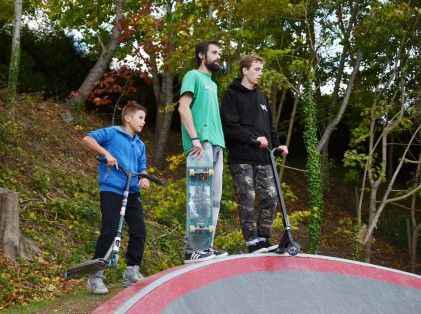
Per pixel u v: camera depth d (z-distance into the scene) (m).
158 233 11.60
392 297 5.53
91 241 9.59
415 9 14.26
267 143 5.43
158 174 17.08
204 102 5.37
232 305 4.41
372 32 15.14
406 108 16.80
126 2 18.67
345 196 24.11
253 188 5.50
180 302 4.02
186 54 11.37
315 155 13.41
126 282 5.17
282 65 16.86
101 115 20.05
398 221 23.09
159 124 19.25
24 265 7.56
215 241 9.09
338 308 5.00
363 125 15.73
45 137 14.44
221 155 5.42
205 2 11.87
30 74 19.19
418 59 16.02
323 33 16.36
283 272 5.11
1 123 12.64
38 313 4.89
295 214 8.94
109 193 4.98
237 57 11.83
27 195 10.48
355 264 5.76
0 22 20.39
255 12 11.98
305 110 13.73
